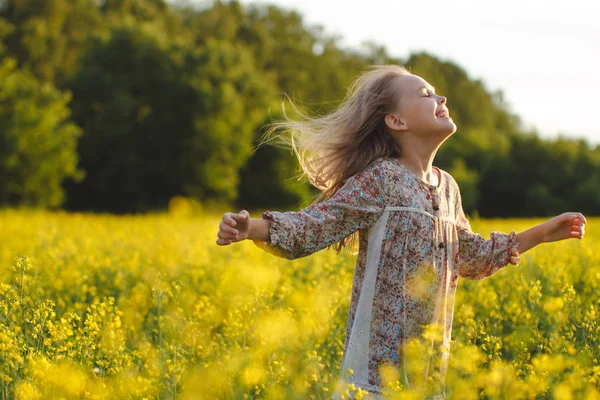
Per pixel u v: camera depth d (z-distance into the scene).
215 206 55.31
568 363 3.45
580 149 73.00
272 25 93.81
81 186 53.62
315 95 84.31
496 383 3.31
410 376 3.71
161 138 55.12
